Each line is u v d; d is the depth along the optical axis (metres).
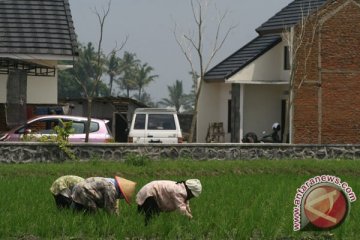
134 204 33.47
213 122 78.56
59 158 53.22
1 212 31.33
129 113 79.56
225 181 45.44
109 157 54.19
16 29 69.75
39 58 68.38
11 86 59.84
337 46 71.94
